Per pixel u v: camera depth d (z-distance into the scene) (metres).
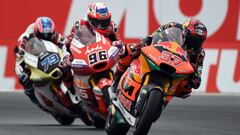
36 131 29.17
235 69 47.88
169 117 35.66
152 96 22.17
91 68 28.17
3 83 47.38
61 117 32.81
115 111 24.50
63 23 47.91
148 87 22.58
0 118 34.97
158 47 22.66
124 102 23.66
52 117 36.28
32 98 33.12
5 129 29.78
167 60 22.17
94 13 28.95
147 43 23.70
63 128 30.92
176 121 33.81
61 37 32.50
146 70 22.80
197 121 33.84
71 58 29.19
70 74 30.55
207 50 48.03
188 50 23.45
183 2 48.41
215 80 47.75
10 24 47.72
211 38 48.34
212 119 34.81
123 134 25.19
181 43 23.33
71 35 29.59
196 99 44.91
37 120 34.62
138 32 48.06
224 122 33.53
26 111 38.38
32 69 31.30
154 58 22.33
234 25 48.44
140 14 48.09
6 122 33.09
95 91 28.33
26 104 41.38
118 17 47.94
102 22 29.00
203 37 22.97
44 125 32.28
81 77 28.77
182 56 22.41
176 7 48.38
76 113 31.70
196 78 23.64
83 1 47.88
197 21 23.23
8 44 47.59
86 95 29.00
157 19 48.22
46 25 31.94
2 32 47.69
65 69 30.41
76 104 31.00
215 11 48.44
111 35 29.89
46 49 31.48
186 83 23.72
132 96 23.27
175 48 22.56
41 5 47.94
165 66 22.23
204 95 47.06
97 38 28.98
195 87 23.86
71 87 30.95
